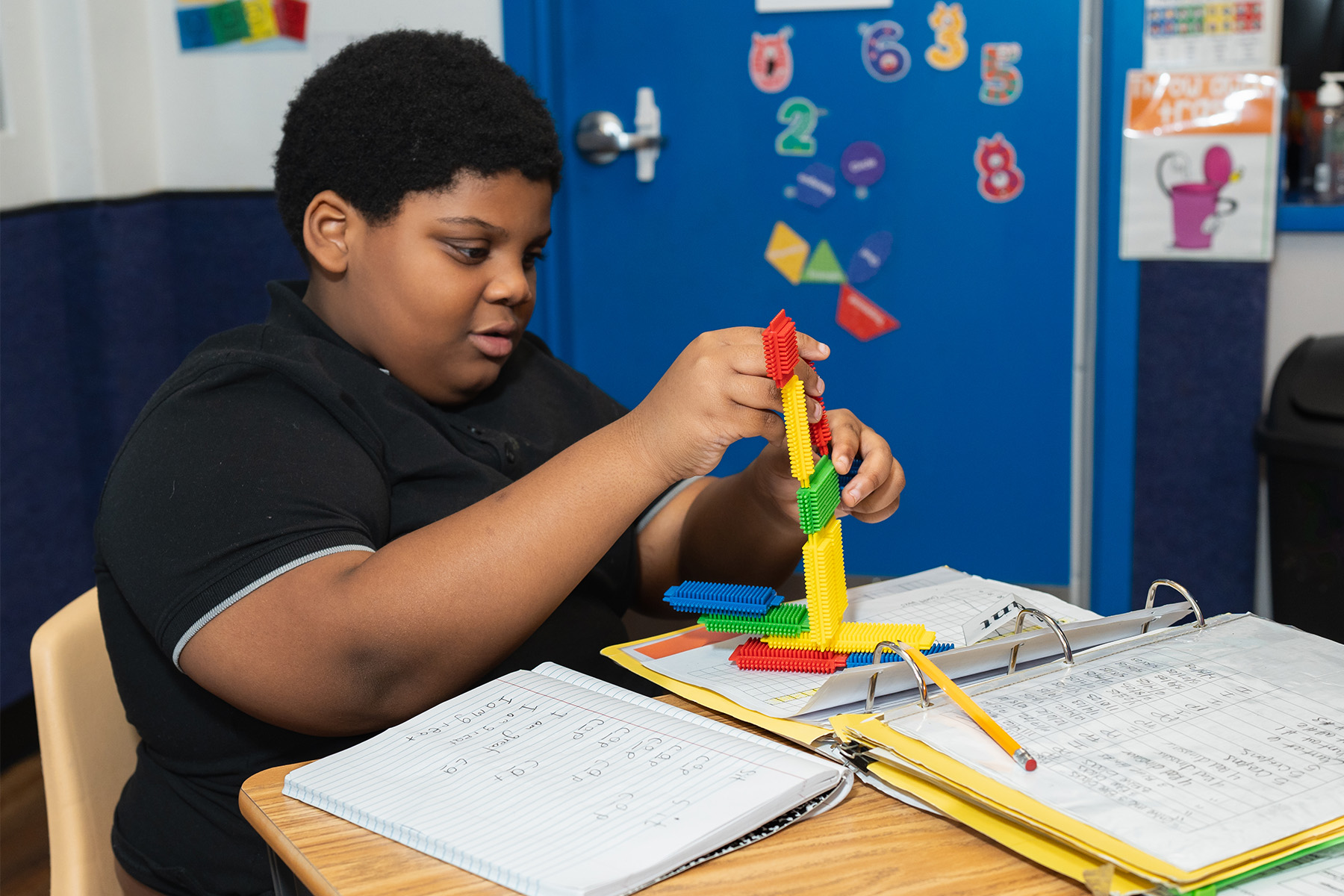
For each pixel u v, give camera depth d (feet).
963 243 6.16
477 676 2.37
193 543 2.25
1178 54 5.53
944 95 6.03
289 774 2.00
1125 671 2.12
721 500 3.27
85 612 2.89
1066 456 6.25
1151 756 1.83
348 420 2.59
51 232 6.42
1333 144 5.73
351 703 2.25
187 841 2.60
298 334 2.82
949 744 1.86
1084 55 5.83
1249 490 5.87
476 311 2.80
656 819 1.76
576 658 2.97
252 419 2.44
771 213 6.35
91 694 2.84
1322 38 5.76
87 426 6.78
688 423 2.23
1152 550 6.08
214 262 6.83
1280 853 1.60
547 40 6.20
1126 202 5.73
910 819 1.86
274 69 6.48
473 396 3.08
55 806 2.71
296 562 2.23
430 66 2.69
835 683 2.02
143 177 6.66
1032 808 1.70
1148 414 5.93
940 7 5.94
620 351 6.69
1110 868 1.57
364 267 2.78
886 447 2.59
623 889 1.61
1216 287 5.70
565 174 6.53
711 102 6.30
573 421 3.45
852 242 6.29
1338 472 5.07
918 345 6.32
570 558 2.25
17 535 6.34
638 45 6.31
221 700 2.53
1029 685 2.08
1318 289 5.70
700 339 2.31
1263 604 5.96
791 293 6.42
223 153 6.65
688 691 2.29
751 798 1.80
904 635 2.34
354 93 2.69
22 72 6.19
